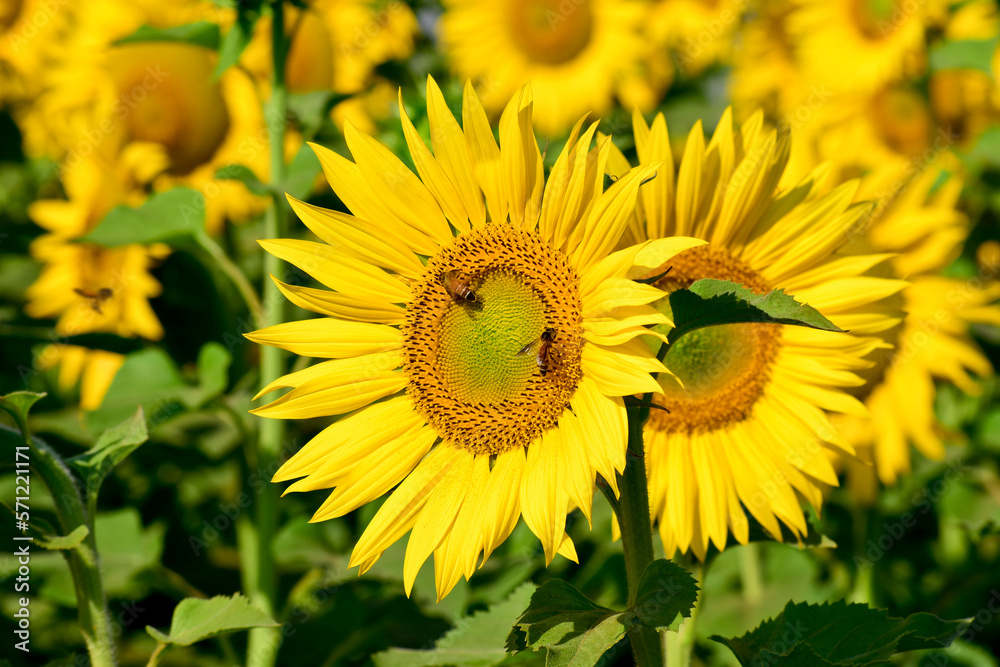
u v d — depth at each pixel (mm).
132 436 1102
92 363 1480
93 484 1103
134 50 1504
